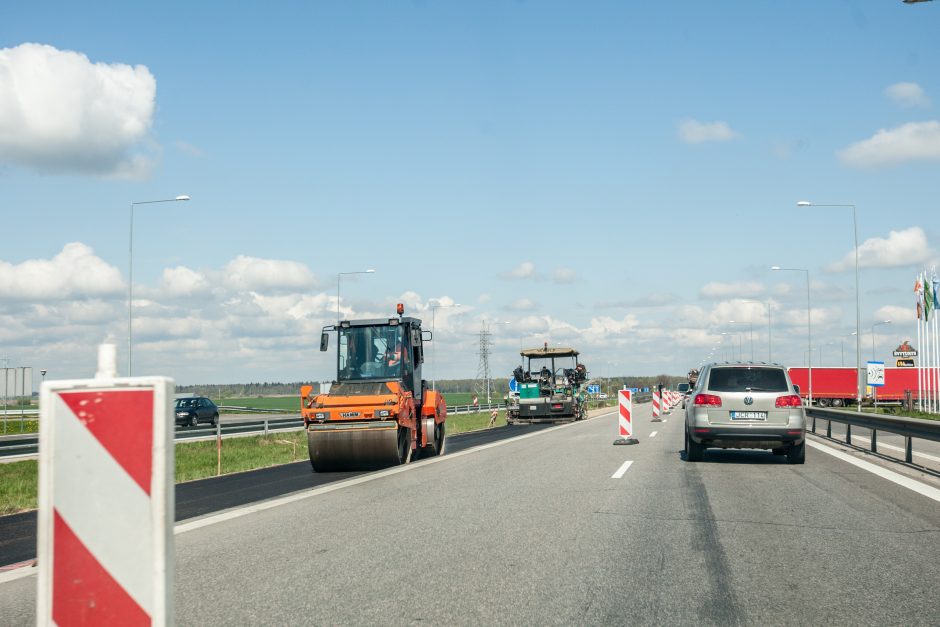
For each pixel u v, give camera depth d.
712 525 9.11
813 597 6.04
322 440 17.20
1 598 6.30
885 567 7.03
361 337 18.92
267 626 5.33
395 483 13.73
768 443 15.77
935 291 46.38
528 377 42.91
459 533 8.70
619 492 11.93
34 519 11.62
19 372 40.94
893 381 70.25
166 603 2.79
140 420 2.80
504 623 5.36
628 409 22.34
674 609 5.70
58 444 2.78
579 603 5.85
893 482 13.15
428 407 19.95
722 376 16.27
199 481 16.95
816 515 9.79
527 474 14.61
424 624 5.35
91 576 2.78
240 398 143.62
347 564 7.24
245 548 8.12
